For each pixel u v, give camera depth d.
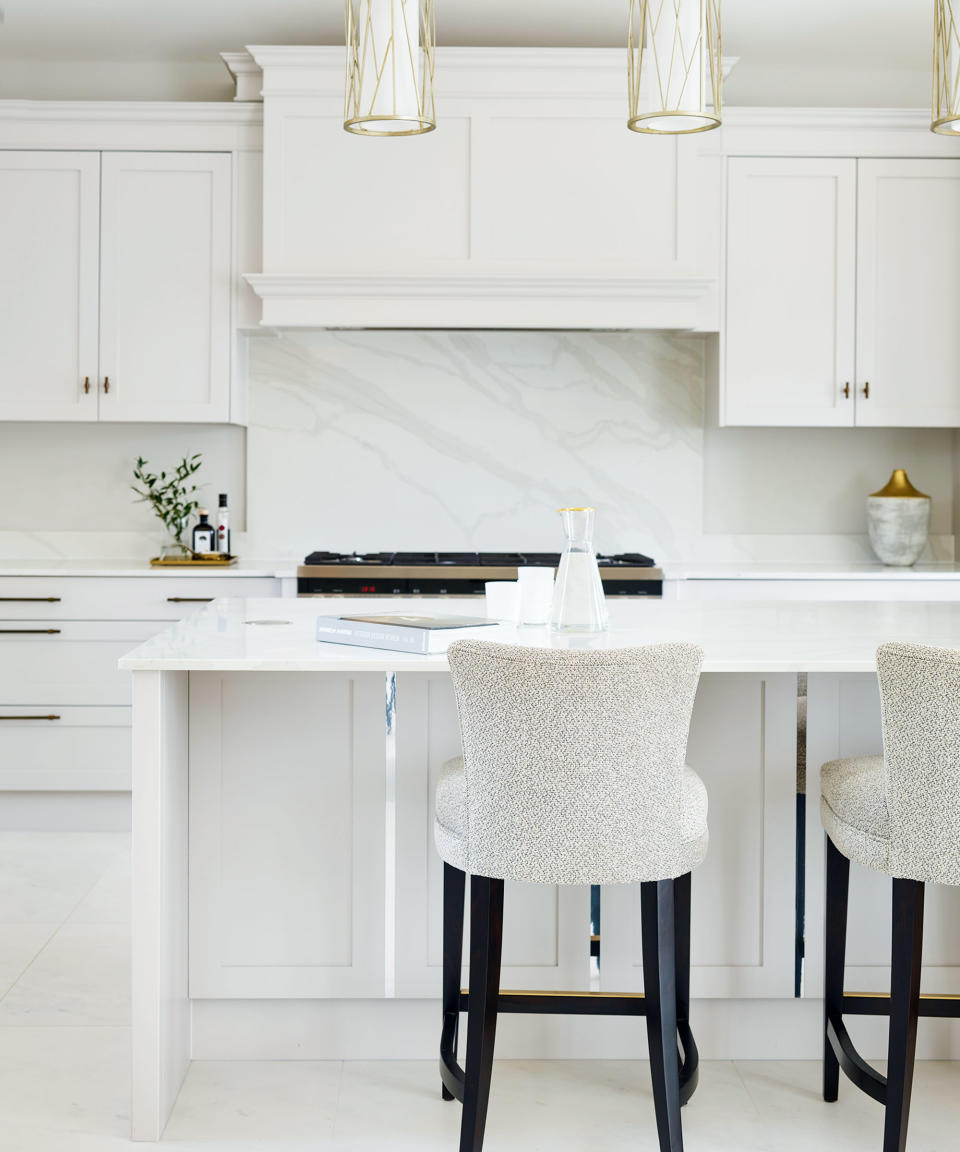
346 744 2.31
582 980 2.32
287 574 4.02
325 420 4.57
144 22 4.06
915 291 4.24
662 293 4.05
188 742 2.29
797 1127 2.11
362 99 1.95
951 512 4.68
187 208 4.14
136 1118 2.05
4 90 4.44
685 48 1.95
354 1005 2.36
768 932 2.34
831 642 2.13
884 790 1.90
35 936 3.02
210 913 2.31
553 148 4.05
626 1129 2.10
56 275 4.14
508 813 1.74
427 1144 2.04
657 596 4.04
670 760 1.75
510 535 4.62
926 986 2.35
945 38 2.02
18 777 3.98
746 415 4.25
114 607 3.99
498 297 4.05
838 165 4.20
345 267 4.05
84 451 4.55
